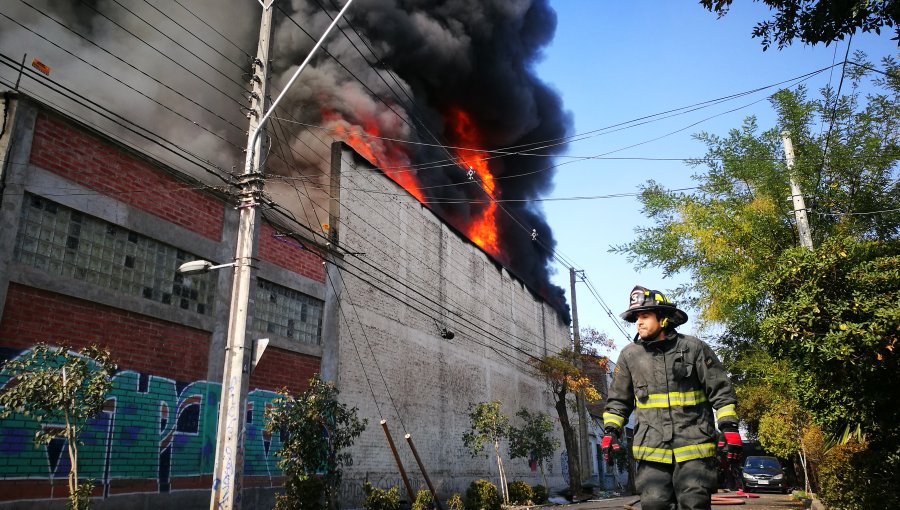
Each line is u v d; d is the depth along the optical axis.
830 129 14.11
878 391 8.14
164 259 13.74
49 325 11.18
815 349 8.11
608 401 4.39
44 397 8.71
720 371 4.05
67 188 11.74
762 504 17.62
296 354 17.45
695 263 16.53
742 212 15.38
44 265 11.27
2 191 10.64
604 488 39.03
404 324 23.06
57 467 10.80
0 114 11.02
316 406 13.01
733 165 15.48
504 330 32.81
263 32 12.35
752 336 16.91
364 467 19.25
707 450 3.86
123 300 12.54
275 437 16.33
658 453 3.93
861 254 11.60
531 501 23.92
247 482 15.15
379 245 22.25
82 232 12.07
